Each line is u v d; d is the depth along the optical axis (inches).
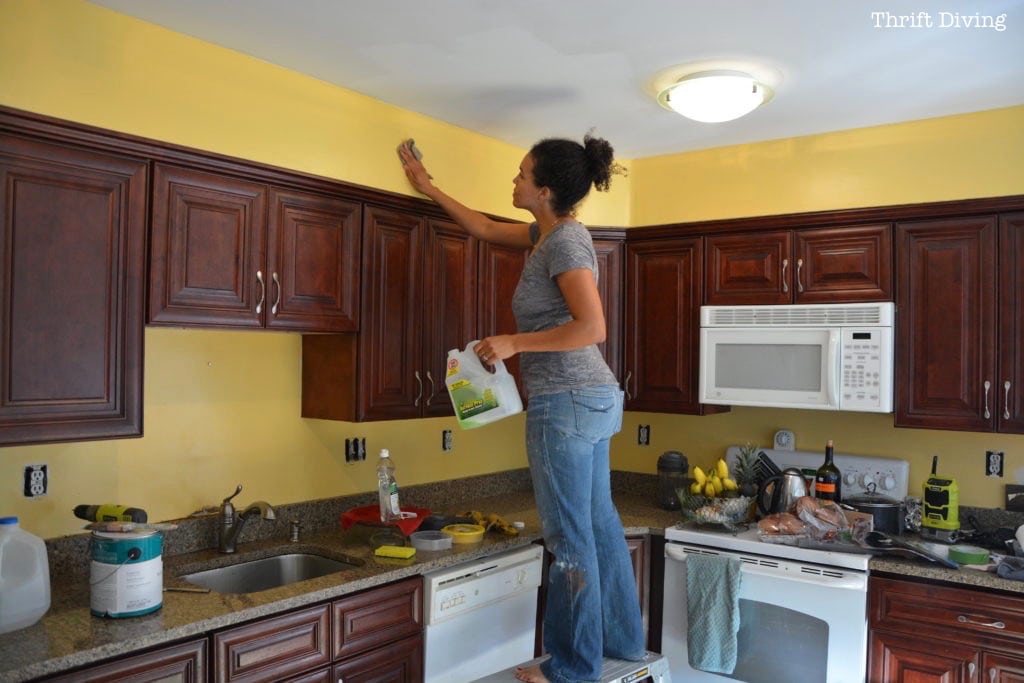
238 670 79.2
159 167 83.0
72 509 87.6
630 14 82.4
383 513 105.2
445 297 117.3
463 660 104.9
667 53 93.0
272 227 93.6
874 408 113.6
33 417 74.0
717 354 127.1
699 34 87.4
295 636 84.5
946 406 111.4
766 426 137.2
